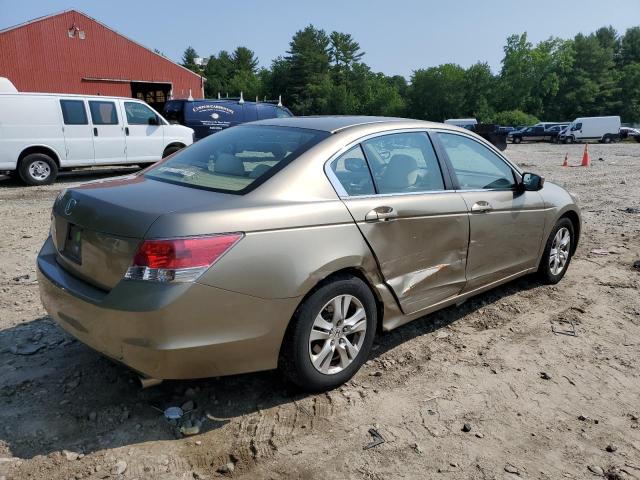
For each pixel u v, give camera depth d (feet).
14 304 14.98
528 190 15.39
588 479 8.89
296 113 349.82
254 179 10.38
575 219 18.43
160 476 8.55
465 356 12.93
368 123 12.38
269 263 9.48
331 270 10.29
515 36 304.91
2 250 20.77
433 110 326.65
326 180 10.77
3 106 38.06
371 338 11.54
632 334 14.51
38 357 12.03
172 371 9.00
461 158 13.97
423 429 10.00
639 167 62.85
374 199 11.34
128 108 43.83
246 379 11.42
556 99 316.81
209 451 9.18
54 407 10.21
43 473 8.48
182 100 56.34
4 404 10.24
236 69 451.12
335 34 368.07
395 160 12.30
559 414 10.69
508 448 9.59
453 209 12.92
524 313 15.65
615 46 374.84
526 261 16.19
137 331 8.69
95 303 9.05
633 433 10.17
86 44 101.45
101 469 8.63
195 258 8.75
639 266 20.34
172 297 8.60
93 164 42.34
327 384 10.87
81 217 9.84
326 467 8.89
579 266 20.39
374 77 381.60
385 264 11.46
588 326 14.92
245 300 9.29
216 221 9.06
